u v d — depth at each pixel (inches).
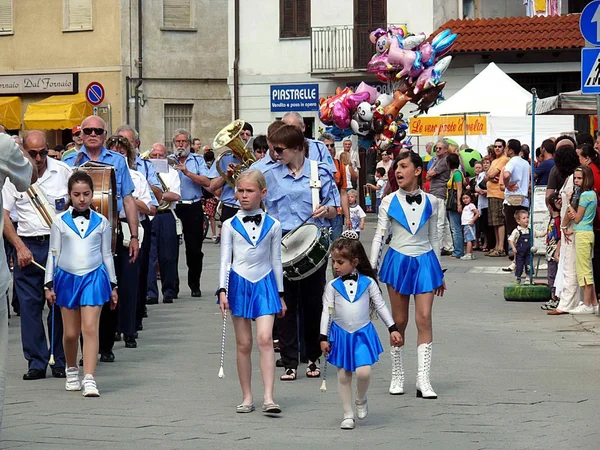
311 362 460.4
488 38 1501.0
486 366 475.2
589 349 519.2
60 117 1712.6
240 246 385.7
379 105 1273.4
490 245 1055.0
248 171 393.4
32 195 457.7
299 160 462.6
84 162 497.4
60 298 422.0
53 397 412.2
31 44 1770.4
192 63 1776.6
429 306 409.4
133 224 513.3
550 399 403.2
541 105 839.7
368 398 410.0
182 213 738.2
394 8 1638.8
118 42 1734.7
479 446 331.0
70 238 423.2
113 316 490.6
